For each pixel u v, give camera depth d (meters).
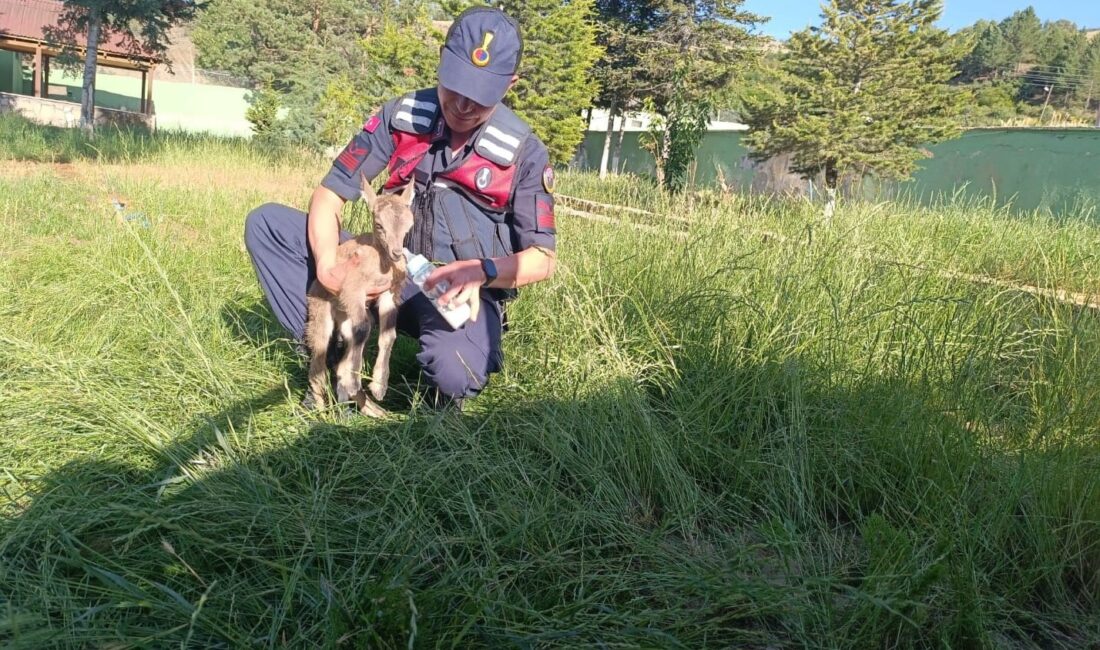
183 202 8.88
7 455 2.83
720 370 3.83
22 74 34.50
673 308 4.39
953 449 3.17
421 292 3.55
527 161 3.55
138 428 2.98
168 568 2.25
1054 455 3.17
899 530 2.60
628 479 3.11
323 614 2.17
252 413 3.28
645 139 17.42
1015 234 7.14
